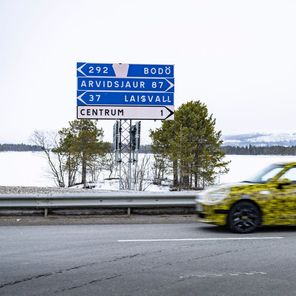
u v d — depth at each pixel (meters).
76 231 9.86
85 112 19.98
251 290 5.42
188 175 41.84
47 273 6.25
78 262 6.91
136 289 5.48
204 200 9.73
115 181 51.16
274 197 9.53
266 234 9.45
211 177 41.59
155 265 6.70
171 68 20.53
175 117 43.47
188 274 6.18
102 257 7.27
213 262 6.89
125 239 8.87
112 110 20.16
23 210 12.17
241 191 9.52
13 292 5.36
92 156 50.50
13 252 7.64
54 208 11.93
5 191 19.78
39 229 10.13
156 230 10.00
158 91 20.45
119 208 12.19
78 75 19.98
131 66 20.31
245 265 6.70
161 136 46.34
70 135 51.84
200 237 9.09
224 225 9.96
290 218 9.55
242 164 81.50
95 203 11.81
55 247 8.06
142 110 20.34
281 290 5.43
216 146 42.53
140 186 34.72
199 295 5.24
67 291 5.41
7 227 10.43
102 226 10.59
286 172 9.82
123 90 20.25
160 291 5.39
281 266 6.63
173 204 12.07
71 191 20.16
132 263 6.84
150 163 42.34
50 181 56.44
